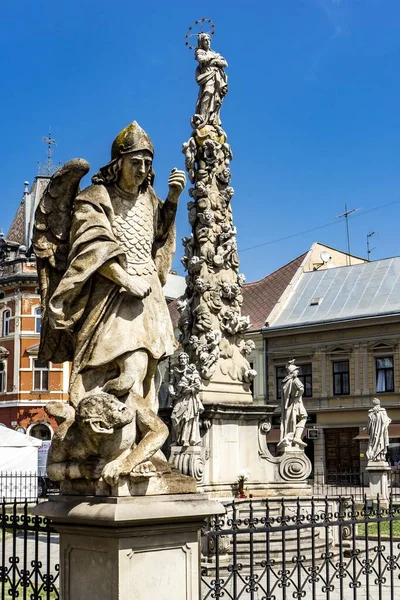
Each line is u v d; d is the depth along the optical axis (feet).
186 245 49.01
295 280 147.43
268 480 46.37
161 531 14.73
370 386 127.95
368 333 129.18
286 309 142.20
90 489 15.02
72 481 15.46
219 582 18.54
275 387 138.31
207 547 31.83
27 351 149.59
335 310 135.33
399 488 92.02
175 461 41.55
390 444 122.52
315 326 133.49
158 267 17.08
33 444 74.13
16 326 150.10
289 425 47.47
